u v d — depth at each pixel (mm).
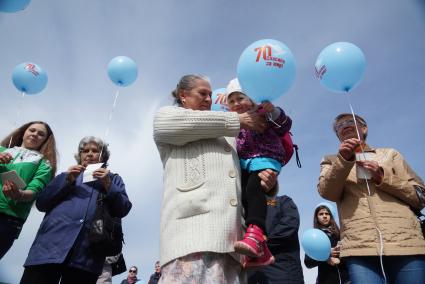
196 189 1653
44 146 3332
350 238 2418
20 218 2873
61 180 2754
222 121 1738
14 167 2977
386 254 2223
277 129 1961
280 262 3025
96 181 2877
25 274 2398
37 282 2330
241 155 1979
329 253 3617
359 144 2449
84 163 3094
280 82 2035
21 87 3676
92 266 2510
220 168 1727
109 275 4379
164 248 1608
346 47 2688
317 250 3582
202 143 1797
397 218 2334
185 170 1730
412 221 2346
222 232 1556
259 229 1654
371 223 2350
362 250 2309
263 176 1836
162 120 1800
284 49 2084
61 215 2596
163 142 1835
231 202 1656
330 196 2570
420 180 2607
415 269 2211
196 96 1966
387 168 2512
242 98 2227
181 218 1614
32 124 3367
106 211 2703
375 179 2449
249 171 1925
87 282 2518
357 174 2484
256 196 1794
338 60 2646
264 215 1730
